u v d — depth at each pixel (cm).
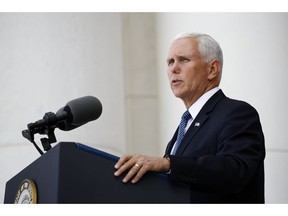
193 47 465
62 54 782
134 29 951
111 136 804
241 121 396
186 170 339
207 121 417
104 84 811
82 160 316
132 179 327
